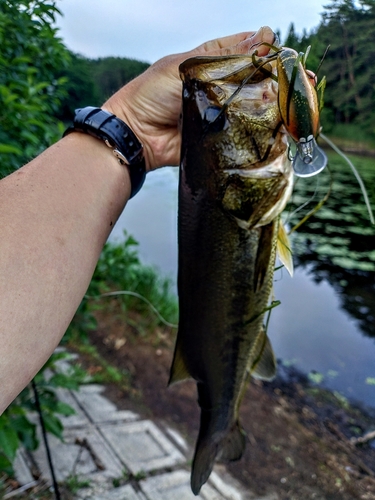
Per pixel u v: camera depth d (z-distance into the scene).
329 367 1.18
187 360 0.34
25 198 0.20
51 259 0.19
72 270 0.20
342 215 2.59
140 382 0.91
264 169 0.27
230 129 0.27
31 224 0.19
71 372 0.84
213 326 0.32
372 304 1.56
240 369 0.35
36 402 0.44
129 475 0.60
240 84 0.26
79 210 0.22
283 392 1.05
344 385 1.11
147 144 0.31
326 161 0.22
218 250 0.30
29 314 0.18
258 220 0.28
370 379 1.13
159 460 0.65
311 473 0.75
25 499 0.51
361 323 1.43
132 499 0.56
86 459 0.61
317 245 2.07
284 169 0.27
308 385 1.09
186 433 0.77
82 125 0.26
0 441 0.45
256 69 0.25
